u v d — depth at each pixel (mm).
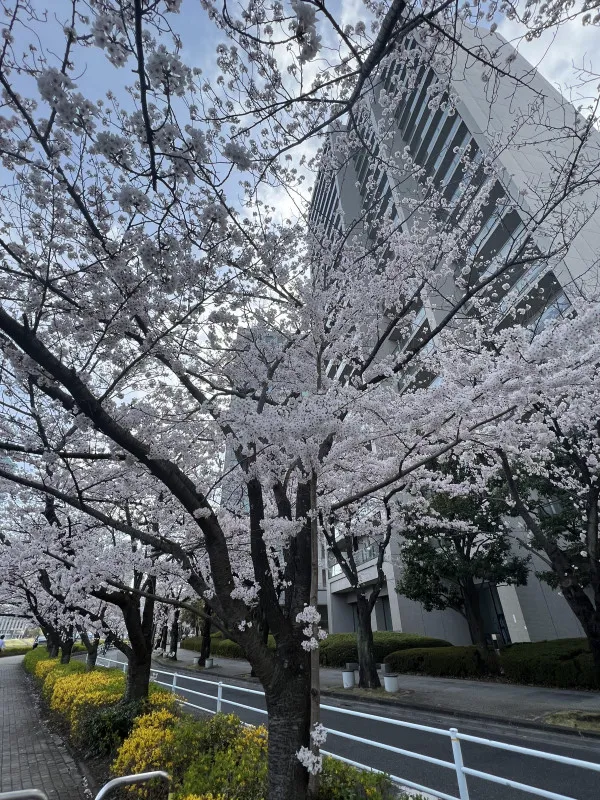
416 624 19016
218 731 5137
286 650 3852
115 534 8250
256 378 5562
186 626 29609
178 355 4320
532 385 4027
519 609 15414
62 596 8117
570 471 10297
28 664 21344
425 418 4363
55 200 3438
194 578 4469
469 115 13453
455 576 12922
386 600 22688
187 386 5277
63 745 8359
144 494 6809
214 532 4043
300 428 3529
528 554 14516
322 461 4434
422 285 5969
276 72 3168
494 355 7109
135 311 3557
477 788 5457
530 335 7781
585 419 6867
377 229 7441
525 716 8102
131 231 3146
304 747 3455
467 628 18984
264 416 3678
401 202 7934
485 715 8406
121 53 2355
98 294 3439
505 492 11438
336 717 9781
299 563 4312
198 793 3768
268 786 3455
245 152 2521
